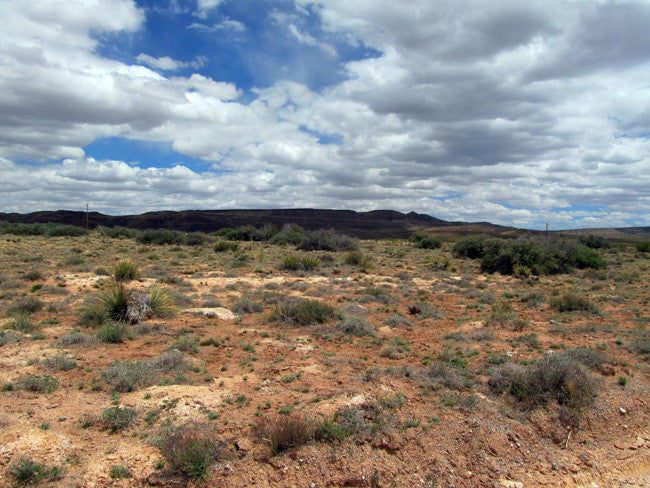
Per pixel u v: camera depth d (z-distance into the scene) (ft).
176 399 21.91
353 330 37.45
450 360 29.48
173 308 43.65
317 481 16.97
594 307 47.67
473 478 17.69
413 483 17.20
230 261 93.40
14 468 15.51
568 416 21.63
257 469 17.30
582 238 164.14
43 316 40.40
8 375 24.18
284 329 39.04
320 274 78.69
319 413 20.49
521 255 89.71
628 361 29.66
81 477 15.79
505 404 22.76
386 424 19.90
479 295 58.85
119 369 24.71
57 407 20.71
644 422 22.39
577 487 17.97
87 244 126.00
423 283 73.46
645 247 151.43
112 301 38.96
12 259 79.92
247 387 24.44
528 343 34.30
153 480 16.29
